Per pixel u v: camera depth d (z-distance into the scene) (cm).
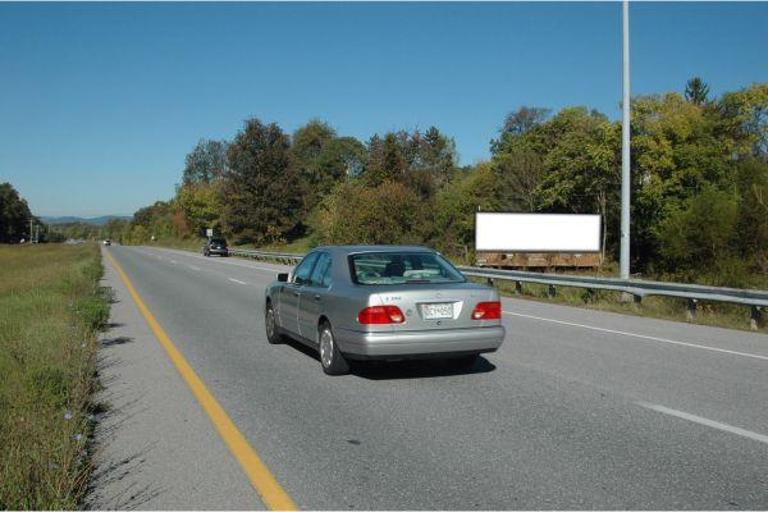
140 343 1097
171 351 1019
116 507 433
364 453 535
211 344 1088
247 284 2425
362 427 607
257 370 872
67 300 1466
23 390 643
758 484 467
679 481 472
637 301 1650
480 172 6047
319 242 5822
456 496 447
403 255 860
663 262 2909
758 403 688
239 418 640
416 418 634
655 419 628
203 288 2241
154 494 454
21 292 1820
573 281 1872
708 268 2328
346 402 698
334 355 818
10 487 416
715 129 3784
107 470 500
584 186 4422
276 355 984
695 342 1106
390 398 713
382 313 751
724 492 453
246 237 8306
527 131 7081
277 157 8225
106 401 707
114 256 5756
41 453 464
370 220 4534
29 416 549
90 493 456
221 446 557
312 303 880
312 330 888
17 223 16312
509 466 503
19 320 1145
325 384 784
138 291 2116
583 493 451
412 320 759
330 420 630
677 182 3603
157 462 518
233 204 8288
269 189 8125
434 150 8269
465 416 641
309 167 9462
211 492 457
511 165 5603
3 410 586
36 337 926
